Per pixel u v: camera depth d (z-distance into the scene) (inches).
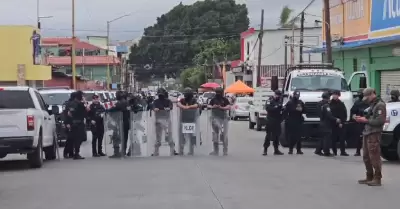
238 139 1027.3
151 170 574.9
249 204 388.2
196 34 4377.5
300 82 900.6
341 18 1450.5
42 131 628.7
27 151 587.2
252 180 499.2
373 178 477.7
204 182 488.4
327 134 715.4
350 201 399.5
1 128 575.5
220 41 4111.7
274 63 2738.7
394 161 655.8
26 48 1728.6
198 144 742.5
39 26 2068.2
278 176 524.4
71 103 712.4
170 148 736.3
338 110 713.6
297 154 744.3
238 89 2054.6
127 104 729.0
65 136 799.7
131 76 4635.8
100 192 443.8
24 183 500.1
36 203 402.3
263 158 689.0
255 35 2844.5
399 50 1148.5
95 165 629.3
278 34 2736.2
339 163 631.2
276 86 890.7
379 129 470.0
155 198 413.4
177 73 4648.1
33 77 1733.5
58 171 579.8
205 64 3993.6
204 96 2244.1
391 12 1157.1
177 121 745.6
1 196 434.3
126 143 730.2
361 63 1343.5
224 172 553.6
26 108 597.9
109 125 723.4
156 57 4658.0
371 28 1261.1
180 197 416.5
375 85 1268.5
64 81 2527.1
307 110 831.7
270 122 729.6
